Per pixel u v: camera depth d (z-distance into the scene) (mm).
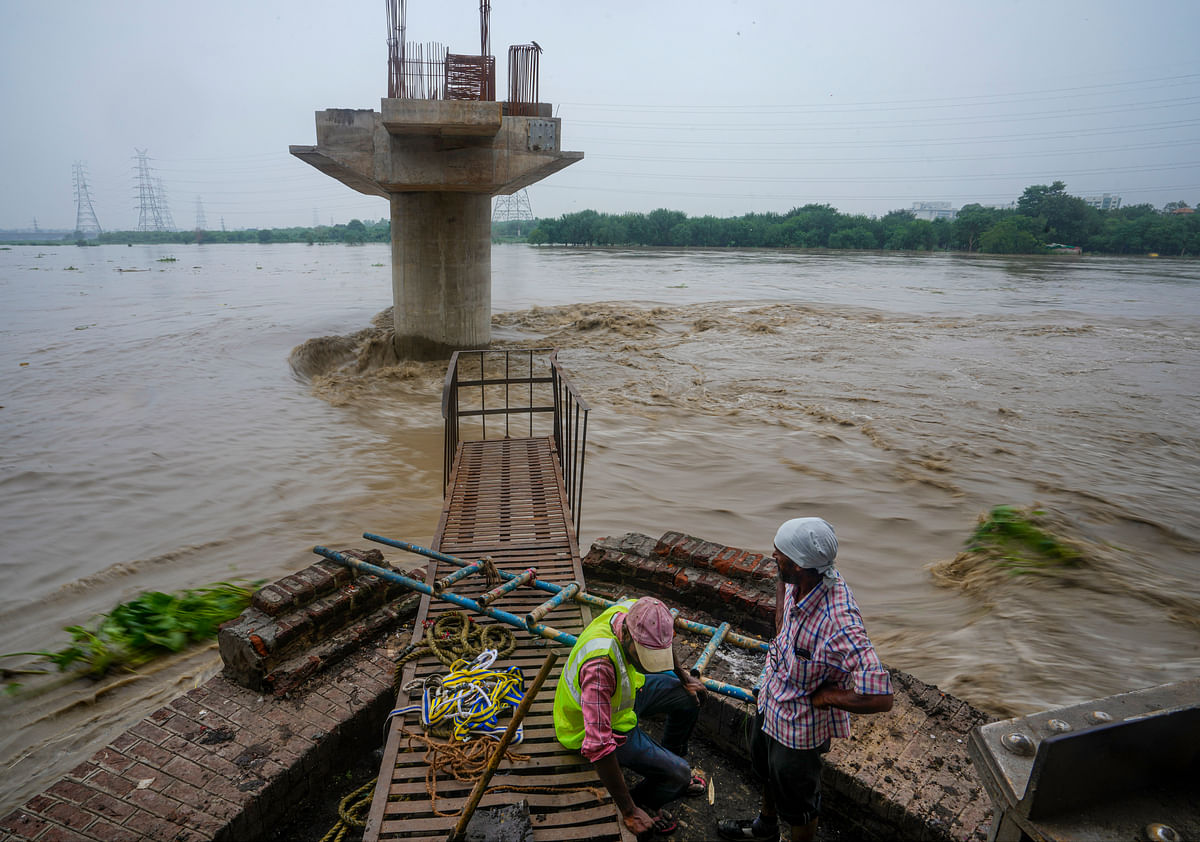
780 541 2619
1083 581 6789
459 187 15977
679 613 4473
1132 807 1729
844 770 3244
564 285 36500
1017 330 22625
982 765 1890
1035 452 10859
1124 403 13844
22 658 5473
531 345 19500
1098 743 1657
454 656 3756
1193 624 6129
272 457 10156
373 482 9305
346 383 14805
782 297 31203
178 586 6633
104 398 12969
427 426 11883
